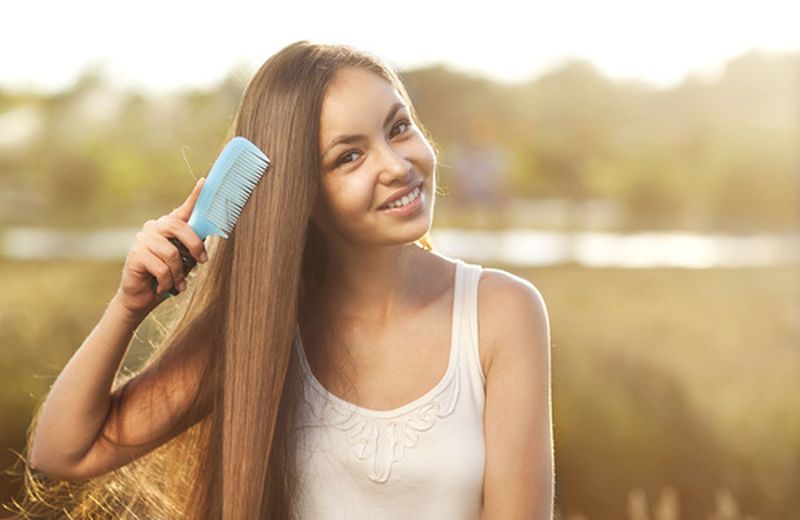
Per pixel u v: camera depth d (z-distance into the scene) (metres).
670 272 12.30
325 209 2.23
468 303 2.26
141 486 2.41
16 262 11.55
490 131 21.66
